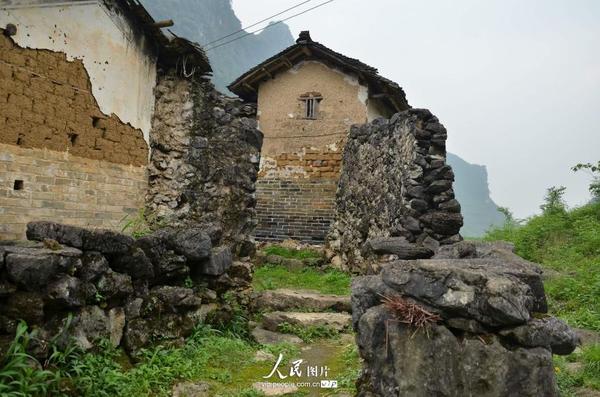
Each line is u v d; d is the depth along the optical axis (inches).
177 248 189.2
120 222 235.3
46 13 195.5
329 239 456.1
